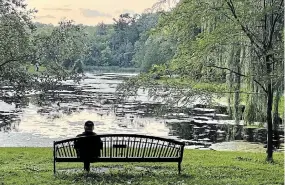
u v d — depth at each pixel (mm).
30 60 17031
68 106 46156
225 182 11656
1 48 16406
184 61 15789
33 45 17328
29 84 17344
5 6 16984
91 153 11922
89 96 56688
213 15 15203
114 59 158125
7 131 30156
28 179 11688
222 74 16547
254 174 13141
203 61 15898
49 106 45562
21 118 36906
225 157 17281
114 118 38250
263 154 19125
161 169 13609
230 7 14906
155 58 61031
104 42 169000
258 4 15953
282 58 14320
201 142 27000
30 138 27641
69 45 18125
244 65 19125
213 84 16344
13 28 16688
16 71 17047
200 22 15820
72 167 13953
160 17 16219
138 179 11750
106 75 108125
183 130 31844
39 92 19875
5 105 45625
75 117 38375
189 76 15977
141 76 16000
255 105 24484
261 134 29359
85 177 11875
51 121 35625
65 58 18578
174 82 15875
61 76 18000
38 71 17812
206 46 15055
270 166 14961
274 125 26906
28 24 17578
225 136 29062
